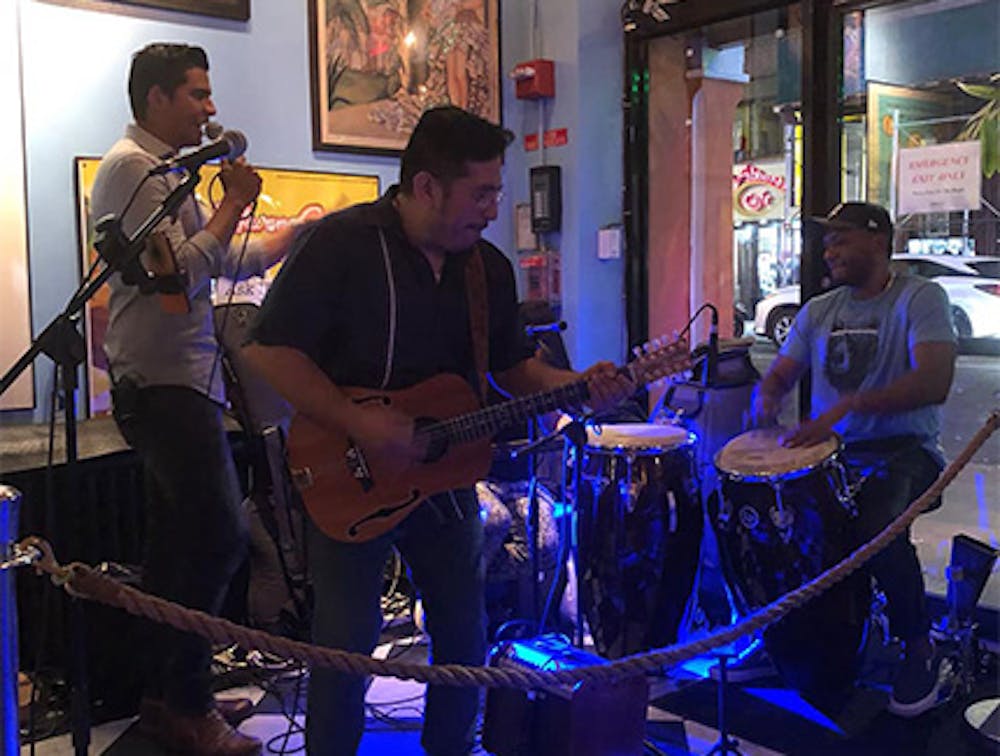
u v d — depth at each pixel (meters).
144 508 2.80
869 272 2.66
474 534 1.88
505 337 1.95
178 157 1.98
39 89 2.88
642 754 2.10
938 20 3.06
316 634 1.77
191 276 1.95
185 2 3.11
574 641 2.74
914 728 2.41
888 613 2.55
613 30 3.79
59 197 2.93
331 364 1.80
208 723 2.31
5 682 1.47
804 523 2.24
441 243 1.75
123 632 2.54
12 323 2.87
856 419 2.63
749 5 3.32
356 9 3.50
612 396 1.87
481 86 3.86
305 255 1.71
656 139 3.80
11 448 2.67
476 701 1.94
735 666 2.72
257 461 2.88
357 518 1.76
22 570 2.52
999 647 2.80
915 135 3.14
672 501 2.36
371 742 2.37
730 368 2.92
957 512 3.53
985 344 3.16
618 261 3.85
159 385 2.21
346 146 3.52
